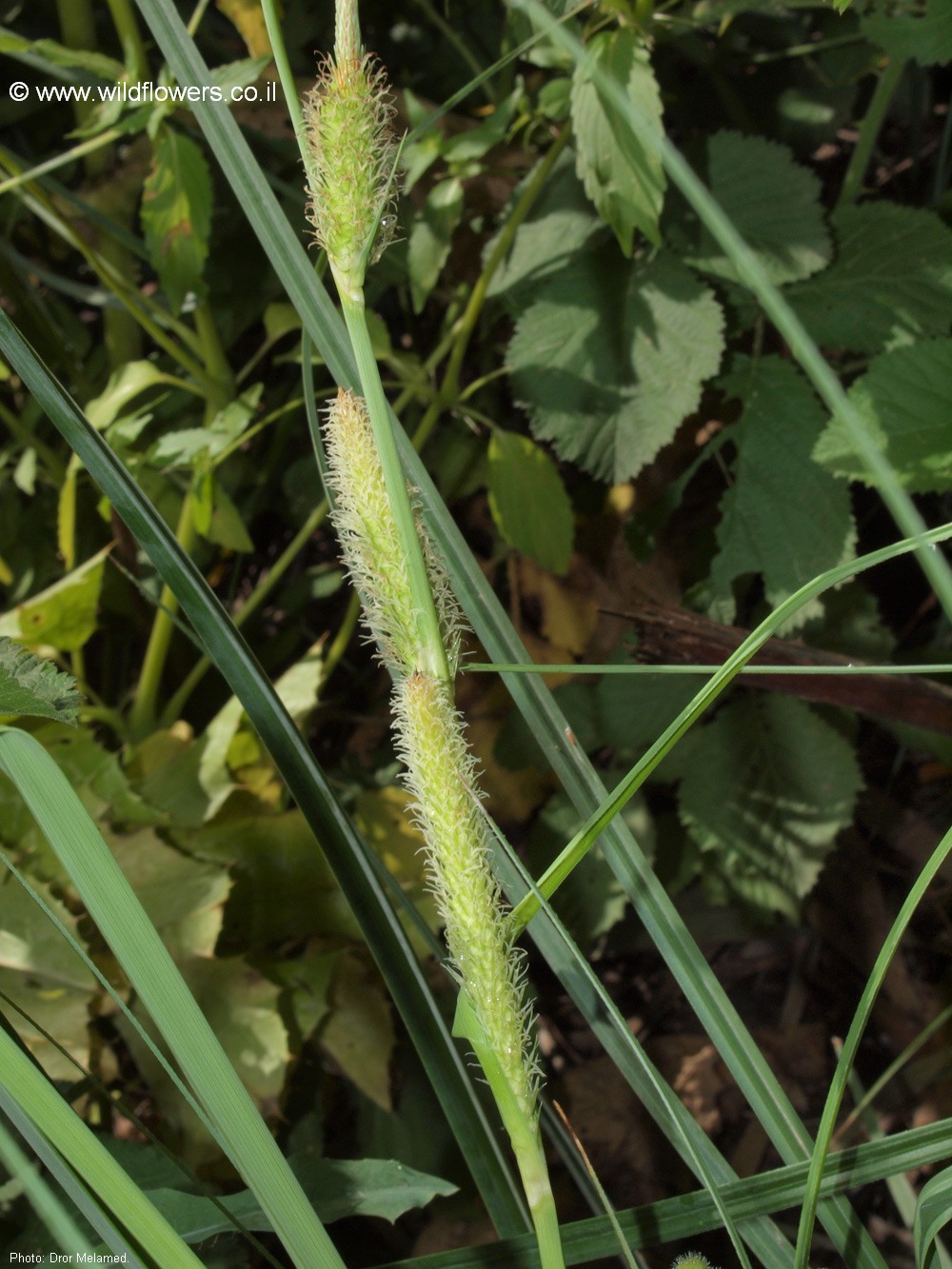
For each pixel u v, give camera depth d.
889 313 0.39
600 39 0.32
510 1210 0.23
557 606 0.49
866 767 0.51
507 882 0.22
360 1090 0.41
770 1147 0.44
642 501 0.47
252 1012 0.36
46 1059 0.33
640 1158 0.43
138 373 0.42
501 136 0.38
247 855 0.40
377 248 0.16
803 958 0.49
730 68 0.52
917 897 0.17
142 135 0.47
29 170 0.41
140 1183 0.24
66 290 0.46
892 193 0.57
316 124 0.15
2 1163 0.29
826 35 0.49
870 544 0.54
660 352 0.38
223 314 0.51
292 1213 0.15
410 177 0.38
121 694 0.52
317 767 0.22
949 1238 0.36
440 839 0.15
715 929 0.49
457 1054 0.23
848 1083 0.38
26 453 0.48
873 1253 0.21
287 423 0.52
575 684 0.45
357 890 0.22
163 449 0.39
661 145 0.17
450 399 0.41
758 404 0.39
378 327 0.39
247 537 0.41
